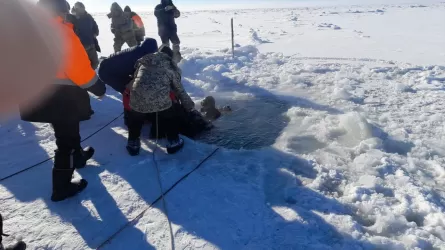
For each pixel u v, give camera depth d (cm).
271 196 323
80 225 290
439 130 453
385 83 670
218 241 267
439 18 2312
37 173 371
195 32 1947
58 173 313
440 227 272
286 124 488
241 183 342
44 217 300
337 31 1678
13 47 194
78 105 297
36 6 224
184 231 278
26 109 278
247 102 584
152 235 276
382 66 810
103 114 530
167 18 846
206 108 520
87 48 738
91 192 333
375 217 290
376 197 313
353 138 437
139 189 337
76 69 261
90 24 737
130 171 368
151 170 369
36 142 442
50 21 232
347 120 454
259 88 656
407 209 293
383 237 263
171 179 351
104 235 279
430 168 369
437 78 683
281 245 261
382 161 374
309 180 348
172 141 400
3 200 324
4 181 356
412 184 330
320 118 499
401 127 465
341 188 335
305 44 1268
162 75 372
